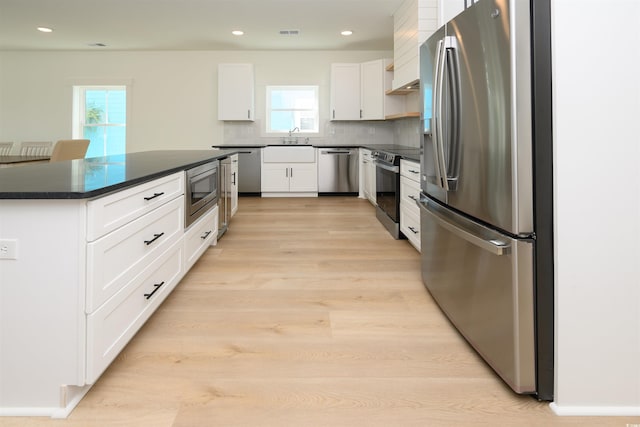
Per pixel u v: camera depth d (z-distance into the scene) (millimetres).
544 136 1381
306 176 6906
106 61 7133
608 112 1355
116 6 4891
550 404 1433
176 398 1460
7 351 1354
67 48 6930
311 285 2676
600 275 1385
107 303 1481
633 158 1362
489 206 1572
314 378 1597
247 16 5254
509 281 1448
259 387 1531
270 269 3012
